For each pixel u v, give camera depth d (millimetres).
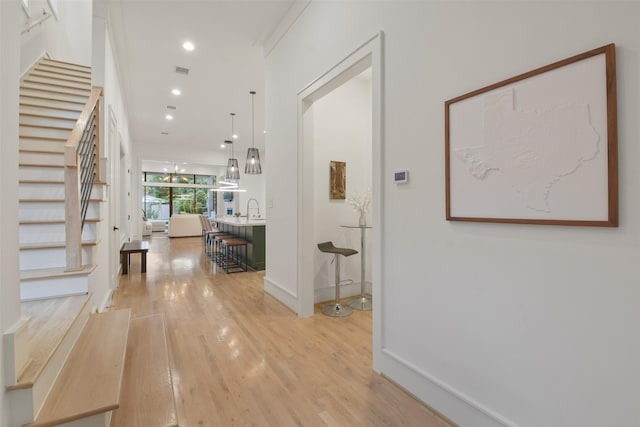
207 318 3180
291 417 1715
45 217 2889
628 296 1074
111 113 3951
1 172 1167
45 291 2246
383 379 2094
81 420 1329
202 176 14555
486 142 1482
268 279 4062
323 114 3867
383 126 2125
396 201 2020
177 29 3863
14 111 1267
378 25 2180
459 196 1616
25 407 1243
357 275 4102
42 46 4773
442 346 1724
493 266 1478
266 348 2529
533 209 1313
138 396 1673
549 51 1270
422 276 1843
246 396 1896
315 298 3758
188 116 7359
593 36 1148
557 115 1234
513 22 1391
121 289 4250
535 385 1321
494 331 1473
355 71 2559
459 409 1616
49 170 3109
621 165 1084
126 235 7141
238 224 5375
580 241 1189
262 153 12211
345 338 2734
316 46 2965
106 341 2002
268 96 4059
